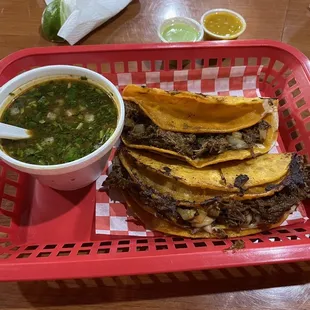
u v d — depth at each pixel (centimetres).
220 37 33
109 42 34
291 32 35
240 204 23
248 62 33
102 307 21
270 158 25
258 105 26
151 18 35
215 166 24
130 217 24
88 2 32
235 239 22
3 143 22
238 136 25
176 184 23
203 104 25
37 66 28
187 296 21
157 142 24
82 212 25
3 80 27
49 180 23
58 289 21
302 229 24
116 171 24
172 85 30
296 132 29
